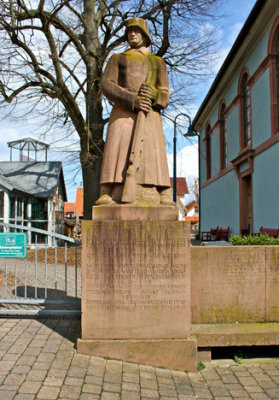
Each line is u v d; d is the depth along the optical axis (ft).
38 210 69.26
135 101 13.19
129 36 14.28
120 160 13.29
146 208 12.67
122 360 12.10
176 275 12.42
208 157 80.53
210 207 76.69
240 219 53.16
